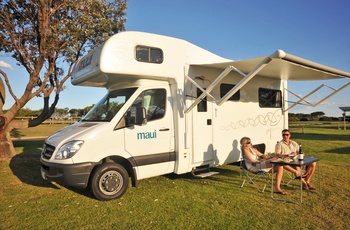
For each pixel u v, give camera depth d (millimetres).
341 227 3955
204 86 6543
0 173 7438
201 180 6492
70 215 4488
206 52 6668
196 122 6309
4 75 8695
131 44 5363
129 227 4027
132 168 5410
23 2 9094
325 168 7629
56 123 32531
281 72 7035
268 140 8203
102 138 5059
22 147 12586
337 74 6402
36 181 6625
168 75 5820
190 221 4199
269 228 3936
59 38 8703
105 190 5129
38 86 10273
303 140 14422
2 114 9117
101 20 9555
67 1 8727
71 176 4777
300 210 4586
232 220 4215
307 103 8516
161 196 5340
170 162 5914
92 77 5785
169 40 5949
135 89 5648
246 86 7605
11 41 9016
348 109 22734
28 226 4102
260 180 6473
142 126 5520
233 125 7199
